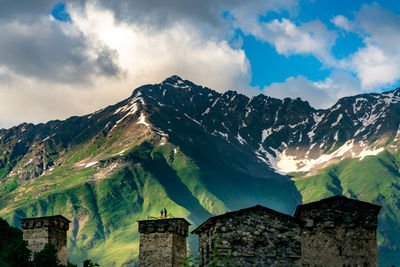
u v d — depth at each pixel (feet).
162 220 279.08
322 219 182.70
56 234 297.53
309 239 181.16
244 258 176.65
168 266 270.67
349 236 181.37
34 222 293.43
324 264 178.81
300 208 186.70
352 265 178.81
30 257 278.46
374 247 180.24
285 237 179.01
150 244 277.23
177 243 278.67
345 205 184.03
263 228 179.63
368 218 182.80
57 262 267.39
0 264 250.57
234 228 179.63
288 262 176.86
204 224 190.60
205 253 190.60
